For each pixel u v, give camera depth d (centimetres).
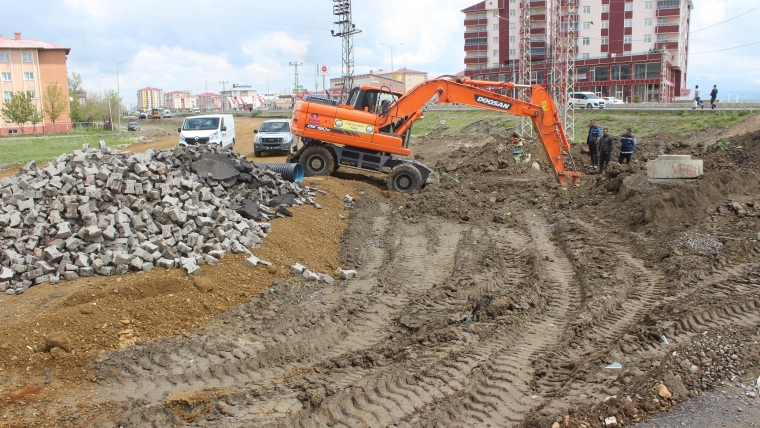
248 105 12450
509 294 830
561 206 1503
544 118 1669
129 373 599
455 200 1518
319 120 1697
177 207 903
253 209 1076
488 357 640
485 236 1203
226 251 902
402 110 1694
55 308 692
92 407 531
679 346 619
